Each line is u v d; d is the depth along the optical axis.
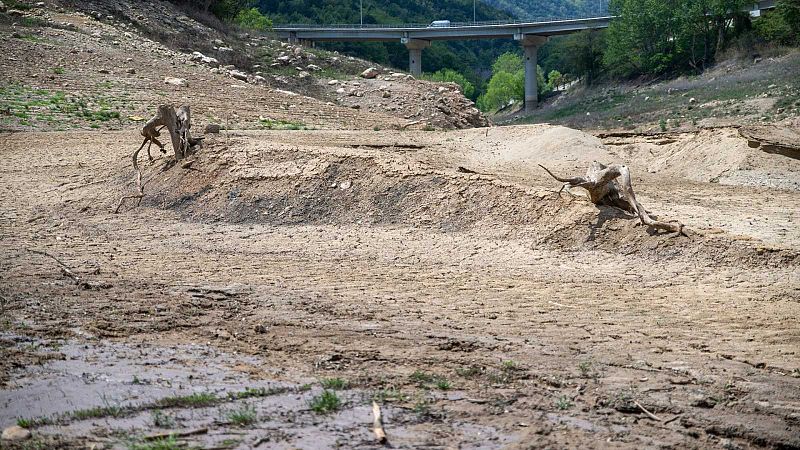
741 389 11.23
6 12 64.62
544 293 16.89
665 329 14.19
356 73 75.88
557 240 20.92
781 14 95.50
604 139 39.69
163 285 17.08
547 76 168.62
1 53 53.59
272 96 57.72
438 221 23.36
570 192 24.08
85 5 72.06
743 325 14.43
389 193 24.91
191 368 11.66
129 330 13.62
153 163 29.83
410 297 16.47
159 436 9.15
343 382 10.98
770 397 10.96
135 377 11.15
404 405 10.22
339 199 25.19
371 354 12.43
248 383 10.99
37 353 12.21
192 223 25.27
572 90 127.25
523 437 9.34
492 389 10.95
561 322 14.60
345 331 13.75
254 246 22.20
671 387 11.20
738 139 34.56
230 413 9.85
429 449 8.95
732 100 67.88
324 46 164.25
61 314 14.41
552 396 10.74
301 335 13.48
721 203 26.44
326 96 66.69
